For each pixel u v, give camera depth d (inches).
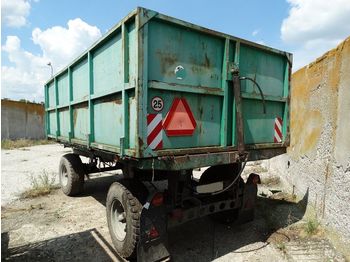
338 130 146.6
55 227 172.9
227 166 164.2
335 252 133.4
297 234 156.8
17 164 403.5
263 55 155.8
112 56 131.1
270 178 284.2
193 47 124.7
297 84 233.5
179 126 122.3
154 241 122.0
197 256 136.3
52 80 248.1
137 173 138.6
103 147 142.6
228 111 141.2
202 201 151.9
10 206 213.5
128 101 118.0
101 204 217.8
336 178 145.8
